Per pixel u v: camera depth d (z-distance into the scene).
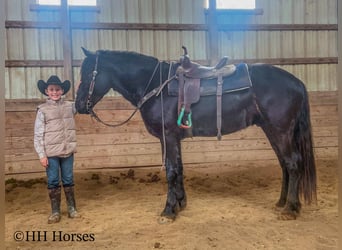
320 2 5.12
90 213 3.12
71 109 2.98
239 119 2.84
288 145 2.78
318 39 5.17
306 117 2.80
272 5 5.02
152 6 4.76
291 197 2.79
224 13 4.91
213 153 4.96
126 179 4.43
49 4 4.56
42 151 2.81
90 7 4.62
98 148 4.73
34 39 4.56
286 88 2.76
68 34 4.55
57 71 4.65
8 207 3.37
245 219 2.81
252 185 4.06
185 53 2.79
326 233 2.45
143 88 2.89
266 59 5.02
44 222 2.90
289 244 2.28
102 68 2.88
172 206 2.85
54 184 2.90
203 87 2.76
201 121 2.83
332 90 5.22
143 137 4.83
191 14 4.85
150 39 4.79
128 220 2.88
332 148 5.25
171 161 2.85
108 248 2.30
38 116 2.82
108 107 4.74
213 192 3.79
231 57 4.99
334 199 3.30
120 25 4.68
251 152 5.04
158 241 2.39
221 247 2.26
